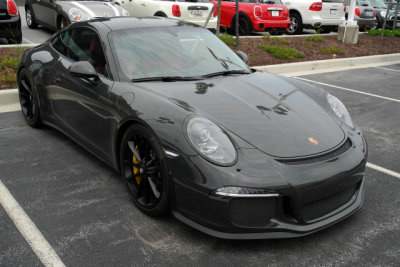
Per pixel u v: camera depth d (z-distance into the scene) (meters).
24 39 8.84
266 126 2.64
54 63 3.86
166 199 2.53
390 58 10.76
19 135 4.18
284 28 11.62
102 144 3.21
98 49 3.41
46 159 3.62
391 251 2.50
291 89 3.36
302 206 2.39
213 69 3.44
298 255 2.43
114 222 2.69
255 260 2.37
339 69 9.16
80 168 3.47
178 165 2.40
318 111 3.06
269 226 2.34
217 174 2.29
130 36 3.47
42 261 2.27
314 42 10.99
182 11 9.16
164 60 3.33
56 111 3.86
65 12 8.20
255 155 2.39
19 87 4.50
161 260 2.33
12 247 2.38
